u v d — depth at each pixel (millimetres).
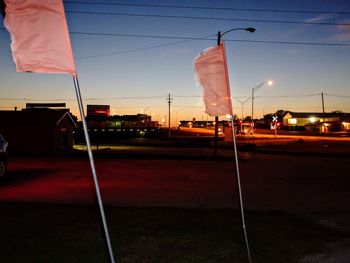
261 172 21094
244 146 47281
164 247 6844
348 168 23750
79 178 17234
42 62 4410
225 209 10180
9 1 4316
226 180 17391
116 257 6301
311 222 9250
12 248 6605
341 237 7996
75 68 4492
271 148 45250
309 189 14969
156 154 33469
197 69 6559
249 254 6250
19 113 38312
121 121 97750
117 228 7969
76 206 10094
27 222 8297
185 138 70000
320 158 32656
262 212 10039
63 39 4445
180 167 23094
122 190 14023
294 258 6605
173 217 9023
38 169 20938
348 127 112062
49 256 6254
